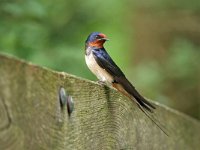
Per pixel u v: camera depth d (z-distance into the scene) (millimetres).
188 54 17297
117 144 6348
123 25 18141
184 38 18188
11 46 12094
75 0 15266
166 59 17938
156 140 7477
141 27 18266
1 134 4012
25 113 4289
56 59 12758
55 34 14234
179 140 8336
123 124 6543
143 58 18031
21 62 4262
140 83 17047
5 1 11953
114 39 17984
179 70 17375
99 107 5906
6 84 4082
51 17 14094
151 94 16953
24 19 12297
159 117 7555
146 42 18172
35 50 12352
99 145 5875
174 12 18781
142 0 18297
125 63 17891
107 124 6117
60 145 4871
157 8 18469
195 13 18891
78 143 5293
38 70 4508
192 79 17438
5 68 4078
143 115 7145
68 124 5051
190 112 17609
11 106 4121
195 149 9188
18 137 4195
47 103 4641
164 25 18391
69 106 5047
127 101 6738
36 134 4434
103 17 16812
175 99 17500
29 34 12195
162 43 18250
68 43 13938
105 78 7801
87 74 12883
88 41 8188
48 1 14234
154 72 17125
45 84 4621
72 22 15070
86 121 5531
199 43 18562
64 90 4961
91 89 5695
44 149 4551
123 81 7562
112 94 6281
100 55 7965
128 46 18094
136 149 6871
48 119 4648
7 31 12008
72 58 12891
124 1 18047
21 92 4250
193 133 9078
